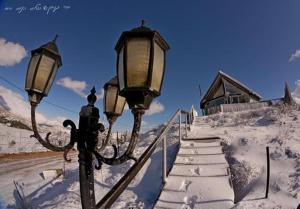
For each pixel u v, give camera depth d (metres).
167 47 1.52
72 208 5.33
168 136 10.80
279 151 6.86
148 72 1.31
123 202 5.28
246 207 4.22
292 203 4.33
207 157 6.79
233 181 5.73
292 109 14.83
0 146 25.67
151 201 5.20
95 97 1.57
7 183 9.96
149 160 7.62
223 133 10.12
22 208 6.35
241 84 28.62
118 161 1.36
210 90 30.41
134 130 1.36
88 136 1.43
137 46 1.34
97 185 6.74
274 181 5.17
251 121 13.81
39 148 26.28
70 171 10.30
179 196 4.93
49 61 1.76
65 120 1.44
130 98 1.34
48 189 8.12
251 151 7.18
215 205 4.50
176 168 6.23
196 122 16.88
